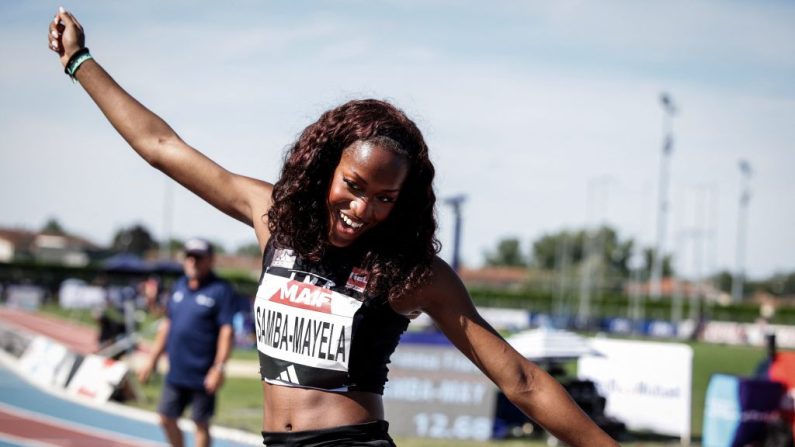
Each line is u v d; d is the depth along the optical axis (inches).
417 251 97.2
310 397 97.2
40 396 548.7
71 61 112.7
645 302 2876.5
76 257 4557.1
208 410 299.1
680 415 474.0
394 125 95.0
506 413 453.4
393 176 93.4
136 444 408.8
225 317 299.0
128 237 4672.7
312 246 97.7
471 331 97.7
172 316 302.5
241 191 108.0
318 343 96.7
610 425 463.2
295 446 97.0
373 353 97.7
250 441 407.2
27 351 706.2
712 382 441.1
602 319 2199.8
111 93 111.8
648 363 490.6
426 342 454.0
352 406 97.2
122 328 711.7
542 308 2837.1
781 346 2016.5
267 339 100.0
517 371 97.0
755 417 424.8
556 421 96.3
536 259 5251.0
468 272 4660.4
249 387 636.7
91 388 555.2
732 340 2073.1
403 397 450.6
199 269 299.0
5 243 4471.0
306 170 95.7
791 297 5196.9
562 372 468.8
